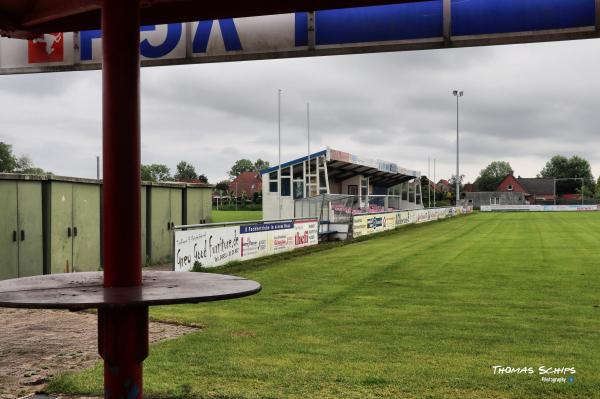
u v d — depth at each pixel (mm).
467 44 4266
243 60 4715
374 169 44594
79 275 3410
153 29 4785
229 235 16312
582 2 4008
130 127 2764
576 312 9109
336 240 26875
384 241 25562
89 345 7191
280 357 6395
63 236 13875
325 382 5488
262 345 6953
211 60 4742
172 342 7062
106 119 2758
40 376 5859
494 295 10797
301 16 4473
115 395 2818
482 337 7414
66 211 13984
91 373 5801
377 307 9641
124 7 2760
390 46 4336
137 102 2801
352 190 45719
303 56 4582
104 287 2797
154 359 6266
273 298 10562
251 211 79125
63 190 13859
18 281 3121
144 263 16859
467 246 22094
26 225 12859
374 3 3602
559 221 44188
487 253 19094
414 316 8844
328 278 13328
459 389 5301
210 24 4680
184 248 13625
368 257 18219
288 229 21000
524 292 11109
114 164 2742
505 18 4133
